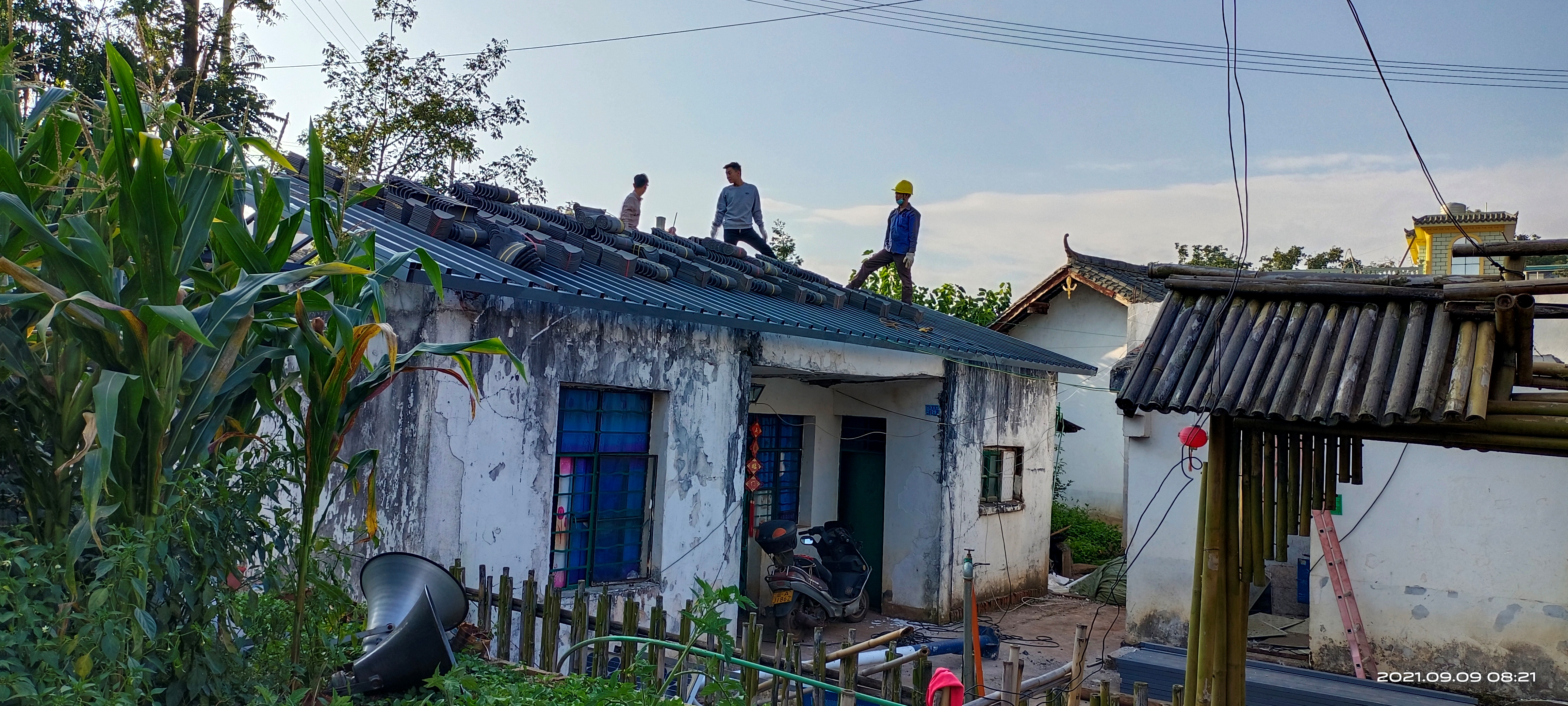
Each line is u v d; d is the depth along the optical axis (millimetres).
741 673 5199
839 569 11281
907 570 11664
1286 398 4164
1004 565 12938
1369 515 9000
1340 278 4523
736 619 8977
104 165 3543
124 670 3104
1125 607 11531
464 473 6523
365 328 3686
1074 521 17859
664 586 8125
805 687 5523
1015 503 13242
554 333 7129
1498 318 3955
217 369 3475
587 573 7762
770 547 10320
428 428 6262
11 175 3219
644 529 8234
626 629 5457
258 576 3885
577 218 10680
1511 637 8414
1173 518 10133
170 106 3844
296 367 5430
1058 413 18156
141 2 11734
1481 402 3789
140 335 3221
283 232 3754
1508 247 4383
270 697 3410
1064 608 12812
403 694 4219
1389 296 4363
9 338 3322
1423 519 8805
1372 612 8930
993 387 12648
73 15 13148
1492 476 8578
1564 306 4355
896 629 10930
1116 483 19422
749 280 10141
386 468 6008
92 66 12930
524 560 6969
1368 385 4062
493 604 6254
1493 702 8258
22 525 3258
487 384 6648
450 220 7379
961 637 10594
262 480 3682
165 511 3258
